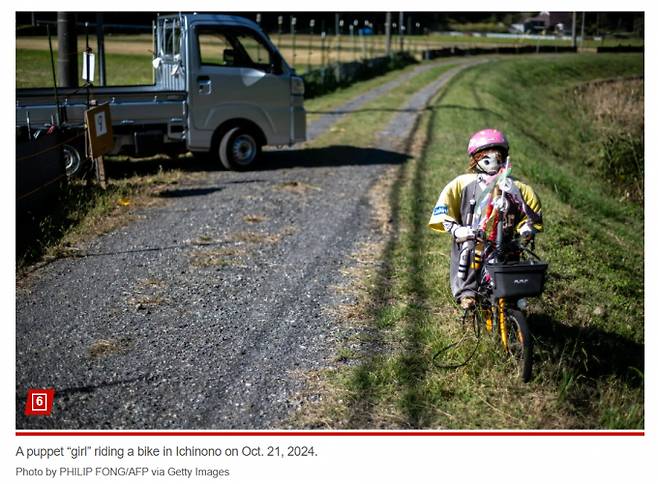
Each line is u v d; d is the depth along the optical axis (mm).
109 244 7367
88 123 8844
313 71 26328
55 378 4625
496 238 4609
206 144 10953
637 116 32031
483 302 4879
